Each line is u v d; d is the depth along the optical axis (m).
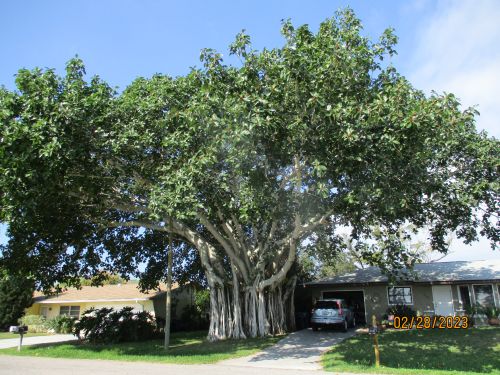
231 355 14.02
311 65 12.18
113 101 15.12
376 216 15.12
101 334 19.44
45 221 17.77
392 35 13.53
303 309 27.58
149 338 21.12
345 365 11.61
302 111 12.40
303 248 24.52
